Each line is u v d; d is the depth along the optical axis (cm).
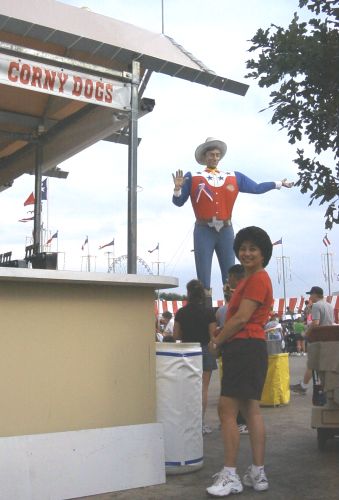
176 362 480
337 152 355
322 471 486
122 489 437
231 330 430
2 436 400
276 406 871
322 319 923
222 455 550
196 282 667
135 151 599
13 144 898
